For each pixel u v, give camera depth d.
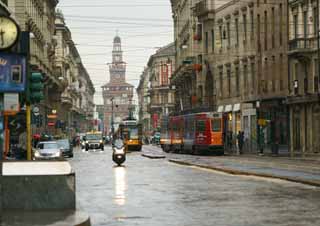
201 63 101.56
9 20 16.12
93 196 25.61
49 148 55.28
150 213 19.94
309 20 65.12
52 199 18.17
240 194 25.41
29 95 22.03
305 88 65.88
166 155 73.94
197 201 23.19
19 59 16.36
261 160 54.03
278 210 20.06
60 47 134.12
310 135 64.88
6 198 17.98
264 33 75.44
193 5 109.75
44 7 100.06
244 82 82.12
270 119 73.19
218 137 70.06
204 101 99.88
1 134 16.08
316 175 33.56
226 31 89.62
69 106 149.62
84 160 62.88
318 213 19.22
